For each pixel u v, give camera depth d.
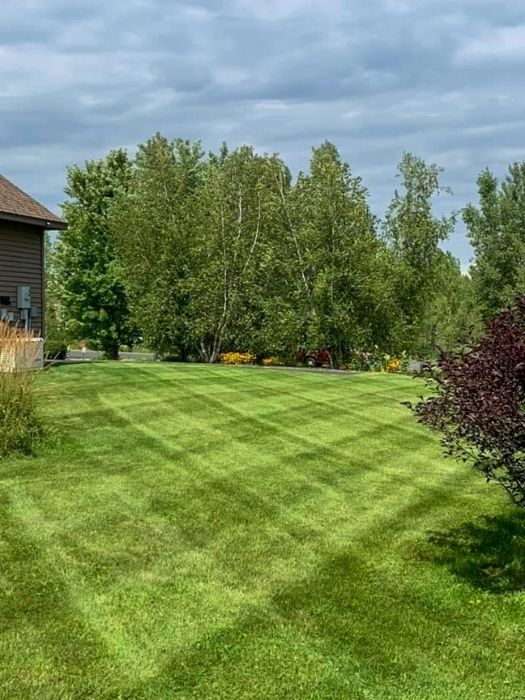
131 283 25.20
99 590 4.55
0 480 6.71
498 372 4.59
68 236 33.06
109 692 3.48
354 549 5.42
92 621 4.14
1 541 5.25
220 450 8.24
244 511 6.18
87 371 14.55
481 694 3.55
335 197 22.73
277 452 8.30
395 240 26.86
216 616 4.27
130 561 5.01
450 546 5.54
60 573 4.76
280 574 4.91
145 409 10.38
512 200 40.25
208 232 23.19
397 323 23.38
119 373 14.37
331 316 22.47
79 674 3.61
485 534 5.82
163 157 25.53
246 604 4.43
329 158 23.05
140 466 7.39
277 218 23.92
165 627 4.11
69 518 5.79
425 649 3.97
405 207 26.89
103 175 33.88
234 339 23.78
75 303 33.44
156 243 24.75
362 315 22.89
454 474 7.68
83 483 6.72
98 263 33.19
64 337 30.11
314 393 13.02
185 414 10.22
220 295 23.11
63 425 8.94
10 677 3.57
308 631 4.12
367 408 11.59
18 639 3.92
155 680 3.59
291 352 23.73
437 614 4.39
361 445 8.90
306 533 5.72
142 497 6.40
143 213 25.14
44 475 6.93
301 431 9.54
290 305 23.12
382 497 6.78
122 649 3.86
